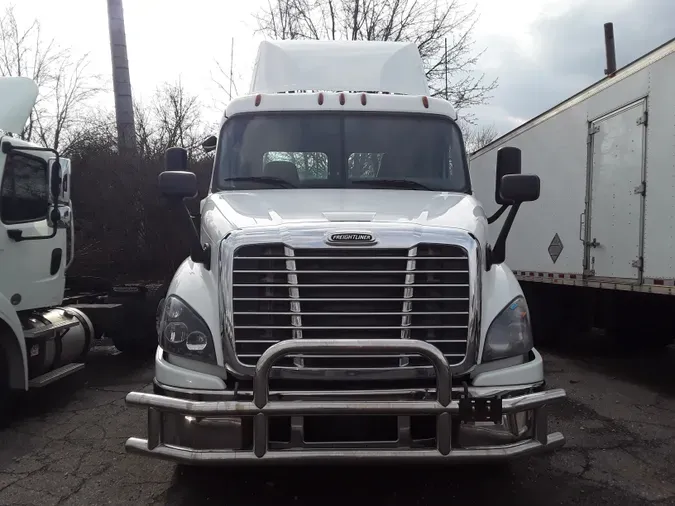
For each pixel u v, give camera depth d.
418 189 4.66
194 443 3.16
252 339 3.35
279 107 4.90
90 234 14.79
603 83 6.62
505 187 3.95
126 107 15.48
